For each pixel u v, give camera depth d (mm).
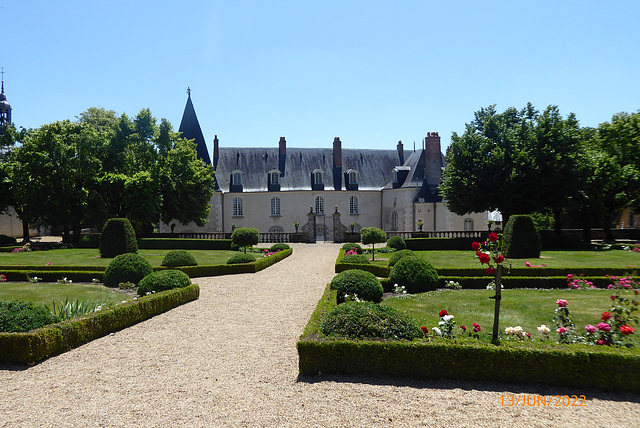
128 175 34281
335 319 7531
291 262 23656
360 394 6031
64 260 22953
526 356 6418
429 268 13844
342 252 24609
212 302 12625
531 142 30141
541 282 14258
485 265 19656
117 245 24188
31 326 8117
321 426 5086
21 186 30672
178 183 36219
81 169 33125
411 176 45031
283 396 5969
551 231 36062
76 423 5250
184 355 7836
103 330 9195
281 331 9367
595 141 33688
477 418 5316
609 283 14141
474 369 6535
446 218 42438
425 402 5773
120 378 6738
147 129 35781
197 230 44719
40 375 6918
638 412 5543
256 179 47031
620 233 36406
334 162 49125
